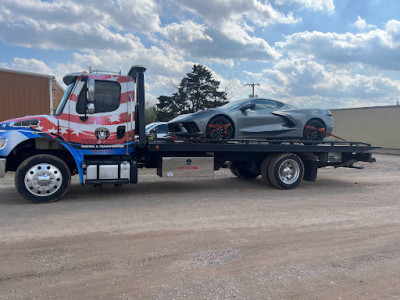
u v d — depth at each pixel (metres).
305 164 8.53
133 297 2.74
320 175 11.23
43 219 4.97
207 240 4.16
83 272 3.20
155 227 4.67
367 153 9.03
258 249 3.87
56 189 6.07
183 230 4.55
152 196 6.91
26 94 14.57
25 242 3.98
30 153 6.47
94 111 6.26
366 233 4.54
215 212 5.58
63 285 2.93
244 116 7.71
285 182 8.00
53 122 6.03
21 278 3.05
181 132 7.82
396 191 7.99
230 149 7.31
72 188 7.72
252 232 4.51
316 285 3.01
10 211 5.43
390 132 27.41
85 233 4.36
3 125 5.88
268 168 7.99
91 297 2.73
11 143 5.77
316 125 8.61
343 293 2.87
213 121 7.37
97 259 3.51
